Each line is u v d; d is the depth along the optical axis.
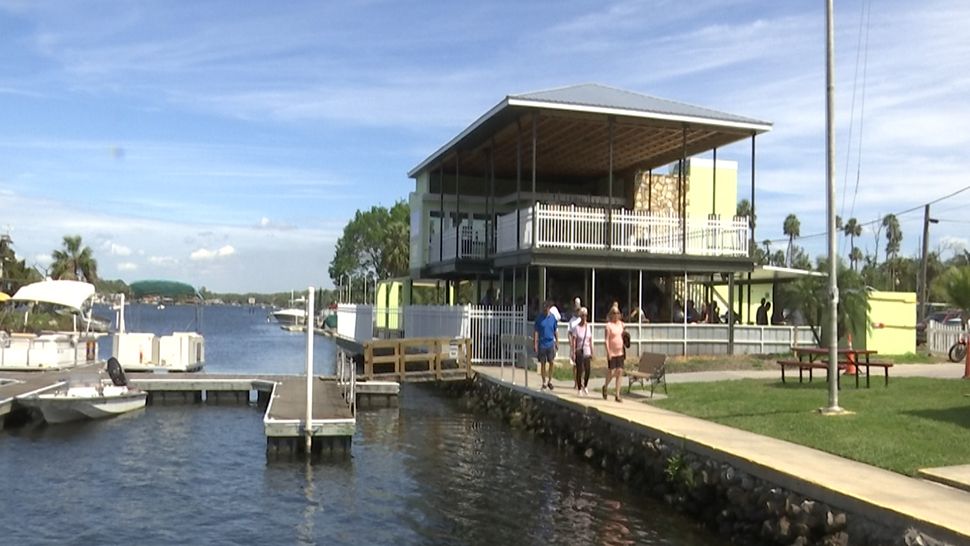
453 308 27.86
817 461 10.24
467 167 35.62
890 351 28.52
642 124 25.81
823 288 25.81
